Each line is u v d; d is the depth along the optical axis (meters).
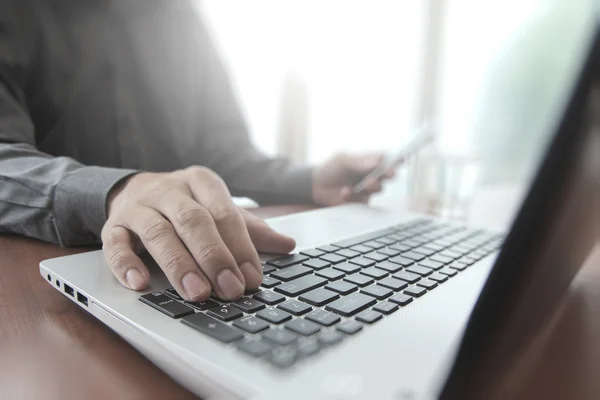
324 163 0.81
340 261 0.39
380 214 0.65
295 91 1.64
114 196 0.38
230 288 0.27
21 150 0.48
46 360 0.23
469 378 0.15
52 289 0.32
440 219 0.64
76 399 0.19
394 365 0.21
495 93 2.07
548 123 0.14
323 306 0.28
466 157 0.82
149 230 0.30
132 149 0.80
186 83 0.89
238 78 1.43
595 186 0.14
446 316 0.27
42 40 0.69
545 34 1.92
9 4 0.64
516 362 0.17
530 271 0.15
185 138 0.88
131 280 0.28
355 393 0.18
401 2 2.03
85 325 0.27
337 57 1.79
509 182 1.54
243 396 0.19
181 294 0.27
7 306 0.29
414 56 2.14
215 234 0.30
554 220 0.14
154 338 0.23
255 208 0.72
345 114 1.86
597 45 0.13
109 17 0.79
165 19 0.87
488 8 2.13
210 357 0.21
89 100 0.75
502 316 0.15
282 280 0.32
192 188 0.36
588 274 0.27
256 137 1.53
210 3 1.33
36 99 0.70
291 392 0.18
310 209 0.73
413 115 2.17
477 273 0.38
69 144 0.74
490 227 0.63
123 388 0.21
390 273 0.36
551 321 0.22
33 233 0.43
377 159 0.81
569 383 0.18
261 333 0.23
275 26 1.54
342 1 1.78
